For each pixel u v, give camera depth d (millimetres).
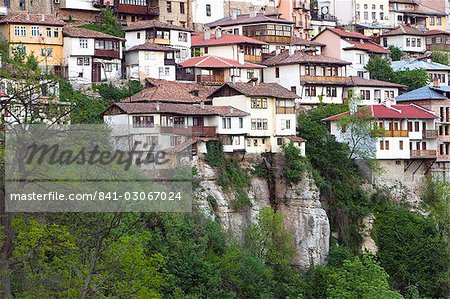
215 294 129875
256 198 155125
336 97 186125
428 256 158625
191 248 130625
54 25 174875
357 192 165500
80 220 90500
